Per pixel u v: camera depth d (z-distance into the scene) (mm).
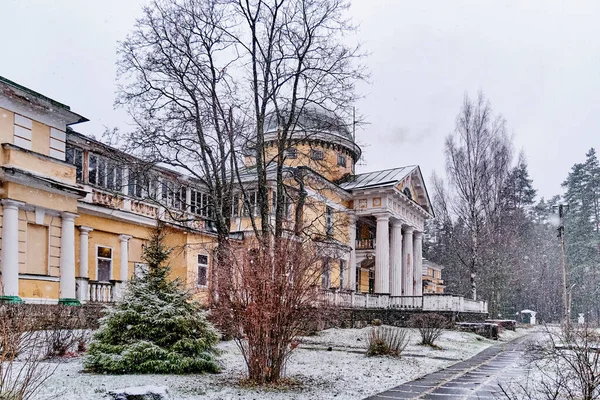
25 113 19016
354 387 11312
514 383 11852
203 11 20719
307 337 23000
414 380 12641
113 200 23812
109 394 8430
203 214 30875
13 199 18078
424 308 35094
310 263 11625
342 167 41844
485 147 43562
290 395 10047
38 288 18812
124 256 24562
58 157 20438
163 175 26109
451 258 77000
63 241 20250
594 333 14086
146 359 11836
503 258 53625
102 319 12438
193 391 9984
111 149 21406
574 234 84250
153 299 12594
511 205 61969
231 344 18438
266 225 18359
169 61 20406
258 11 20797
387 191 38281
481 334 30016
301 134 34125
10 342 8289
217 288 12773
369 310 34219
